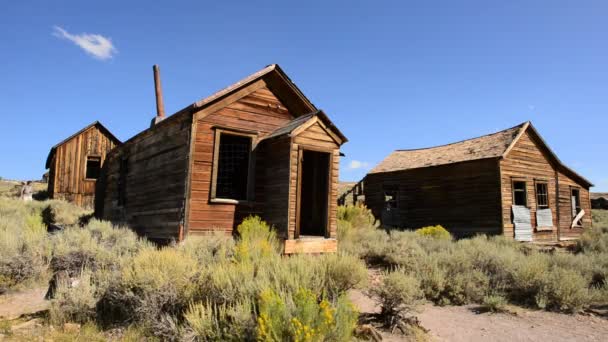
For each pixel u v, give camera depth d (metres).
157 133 13.22
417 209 24.44
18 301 6.63
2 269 7.28
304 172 13.72
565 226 24.11
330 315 4.48
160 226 11.96
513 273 9.34
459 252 11.11
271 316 4.46
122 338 5.00
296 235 10.45
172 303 5.57
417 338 5.89
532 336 6.44
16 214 17.00
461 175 22.28
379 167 27.91
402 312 6.59
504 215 20.20
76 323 5.41
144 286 5.59
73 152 28.09
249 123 11.97
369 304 7.39
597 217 36.94
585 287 9.05
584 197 26.56
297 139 10.78
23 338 4.84
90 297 5.79
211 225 10.80
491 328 6.80
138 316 5.49
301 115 13.18
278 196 10.95
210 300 5.41
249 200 11.42
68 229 10.23
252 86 12.20
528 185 22.14
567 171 25.00
